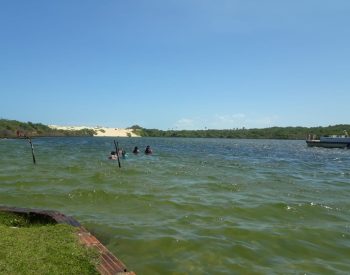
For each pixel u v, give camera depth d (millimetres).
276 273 8336
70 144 91812
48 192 18156
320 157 55500
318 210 15039
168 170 30141
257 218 13562
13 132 154625
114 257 7664
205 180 24062
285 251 9875
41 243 7934
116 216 13562
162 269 8445
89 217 13305
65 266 6840
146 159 43156
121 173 27031
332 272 8484
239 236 11117
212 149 79188
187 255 9398
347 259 9398
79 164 34156
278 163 41531
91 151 58875
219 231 11586
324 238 11078
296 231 11711
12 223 11250
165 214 14000
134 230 11578
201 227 12070
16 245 7633
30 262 6793
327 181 25359
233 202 16391
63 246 7836
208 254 9477
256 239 10852
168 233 11266
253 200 16969
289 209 15039
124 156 43156
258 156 55906
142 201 16375
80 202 16125
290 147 102688
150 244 10211
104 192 18000
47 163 34812
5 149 61562
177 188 20344
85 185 20578
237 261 9047
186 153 59875
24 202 15891
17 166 31375
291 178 26375
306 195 18859
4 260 6766
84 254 7539
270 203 16094
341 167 38156
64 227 9438
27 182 21234
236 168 33531
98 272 6828
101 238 10773
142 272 8250
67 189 19141
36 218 11203
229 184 22125
